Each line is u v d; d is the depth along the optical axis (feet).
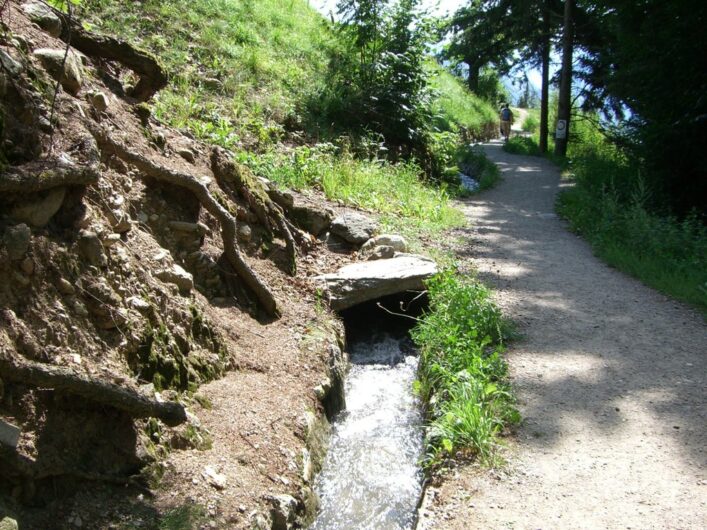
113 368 12.30
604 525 11.87
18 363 10.18
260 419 14.56
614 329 21.47
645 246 30.60
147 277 14.90
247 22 48.91
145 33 38.75
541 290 25.52
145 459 11.68
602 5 46.80
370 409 18.71
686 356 19.25
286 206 25.90
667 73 38.99
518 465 13.87
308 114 42.47
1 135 12.02
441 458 14.46
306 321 20.35
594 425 15.38
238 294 19.13
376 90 49.14
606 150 66.95
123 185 17.02
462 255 30.14
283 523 12.04
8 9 16.83
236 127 34.32
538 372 18.17
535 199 49.44
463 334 19.34
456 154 65.67
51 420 10.65
